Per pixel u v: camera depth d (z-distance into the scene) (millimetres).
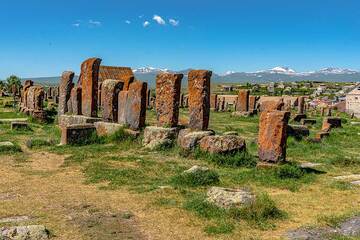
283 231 9102
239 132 29188
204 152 17172
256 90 134750
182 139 17938
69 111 28609
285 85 155250
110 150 18969
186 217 9852
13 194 11922
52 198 11484
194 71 18703
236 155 16547
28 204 10891
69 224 9352
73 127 20609
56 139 22188
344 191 12672
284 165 14727
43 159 17203
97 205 10828
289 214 10250
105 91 22438
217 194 10578
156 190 12180
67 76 29094
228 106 61938
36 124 29656
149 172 14742
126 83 26609
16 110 40688
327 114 55969
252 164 16094
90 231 8930
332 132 29125
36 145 20188
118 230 9023
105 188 12523
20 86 69250
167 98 19859
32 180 13609
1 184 13039
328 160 18391
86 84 24859
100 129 21578
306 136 25859
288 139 23922
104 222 9523
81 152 18469
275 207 10172
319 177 14781
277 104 29891
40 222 9445
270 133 15062
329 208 10852
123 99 21859
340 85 154250
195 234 8859
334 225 9539
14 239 8164
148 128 19688
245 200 10297
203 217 9805
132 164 16125
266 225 9359
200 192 12000
